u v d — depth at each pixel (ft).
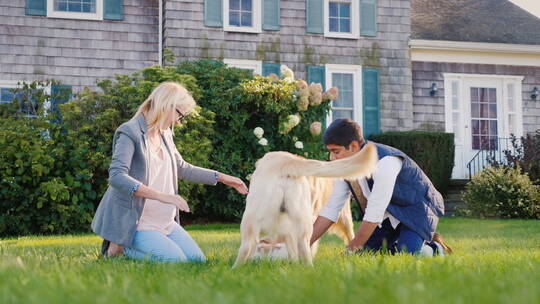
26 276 7.30
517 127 41.75
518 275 7.14
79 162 26.12
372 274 7.02
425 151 36.24
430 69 40.57
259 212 9.78
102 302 5.20
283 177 9.97
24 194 24.93
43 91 30.55
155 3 36.32
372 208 11.32
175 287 6.17
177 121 12.56
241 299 5.24
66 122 27.76
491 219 30.94
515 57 41.86
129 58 35.78
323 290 5.51
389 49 39.52
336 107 38.86
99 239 19.76
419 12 44.80
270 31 37.76
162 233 12.03
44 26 34.73
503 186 31.73
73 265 9.32
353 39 39.04
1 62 34.01
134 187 10.88
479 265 8.61
